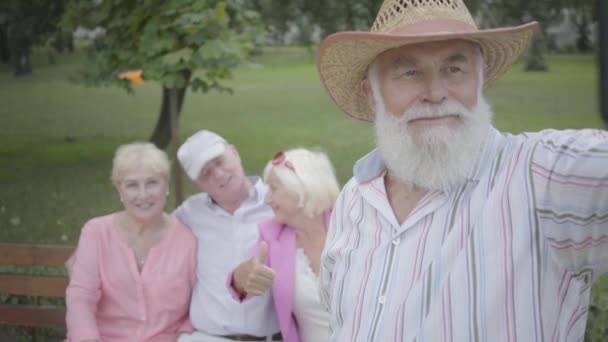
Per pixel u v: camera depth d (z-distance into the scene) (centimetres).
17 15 788
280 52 1431
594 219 133
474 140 150
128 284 305
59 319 377
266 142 880
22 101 1205
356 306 156
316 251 280
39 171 809
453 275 142
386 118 158
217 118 1017
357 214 168
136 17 471
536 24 148
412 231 153
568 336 140
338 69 175
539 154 141
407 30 154
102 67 521
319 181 277
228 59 446
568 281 140
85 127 1043
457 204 148
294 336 278
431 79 150
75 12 527
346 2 680
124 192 302
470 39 154
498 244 140
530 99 990
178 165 449
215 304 302
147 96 1262
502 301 138
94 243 308
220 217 306
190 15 434
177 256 309
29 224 655
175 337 310
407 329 145
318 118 977
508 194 142
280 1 692
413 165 151
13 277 376
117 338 308
